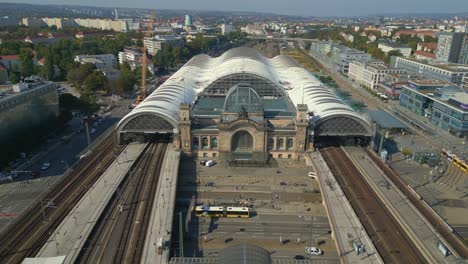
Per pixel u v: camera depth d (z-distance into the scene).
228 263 61.91
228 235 112.38
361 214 115.38
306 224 118.44
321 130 168.12
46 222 110.00
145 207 117.56
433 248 98.25
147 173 142.00
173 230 114.25
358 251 96.19
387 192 128.12
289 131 161.50
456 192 139.75
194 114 177.75
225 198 133.38
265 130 158.38
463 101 197.88
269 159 164.75
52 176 147.00
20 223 109.50
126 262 92.50
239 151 164.12
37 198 130.38
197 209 121.12
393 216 114.69
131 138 176.75
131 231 105.19
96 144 181.38
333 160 157.12
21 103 165.12
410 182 146.88
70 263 90.69
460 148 183.38
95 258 93.94
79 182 135.38
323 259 101.62
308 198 134.12
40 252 94.94
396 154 175.25
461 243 101.50
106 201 119.81
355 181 137.62
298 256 103.12
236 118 161.75
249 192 137.75
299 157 164.50
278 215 123.25
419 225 108.69
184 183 143.88
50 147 177.38
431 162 161.88
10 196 131.62
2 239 101.69
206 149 165.88
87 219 109.75
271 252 104.75
